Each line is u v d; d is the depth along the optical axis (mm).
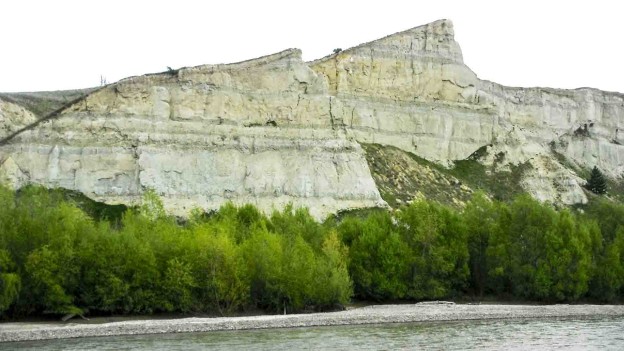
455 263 91812
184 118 116062
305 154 122750
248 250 79000
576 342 61062
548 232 90438
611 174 179250
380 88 150625
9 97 124188
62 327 64312
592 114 182000
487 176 152375
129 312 73375
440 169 149000
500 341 61188
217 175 114812
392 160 142500
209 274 75000
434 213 93750
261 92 123625
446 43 159375
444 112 155500
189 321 68375
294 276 77375
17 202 75875
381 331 66625
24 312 70125
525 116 172500
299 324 70250
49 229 72562
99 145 109812
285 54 127750
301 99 126375
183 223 107625
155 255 75688
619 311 83250
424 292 89188
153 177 109938
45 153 107875
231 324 67875
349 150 126938
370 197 125125
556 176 157500
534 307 83812
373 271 88375
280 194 118062
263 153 119812
